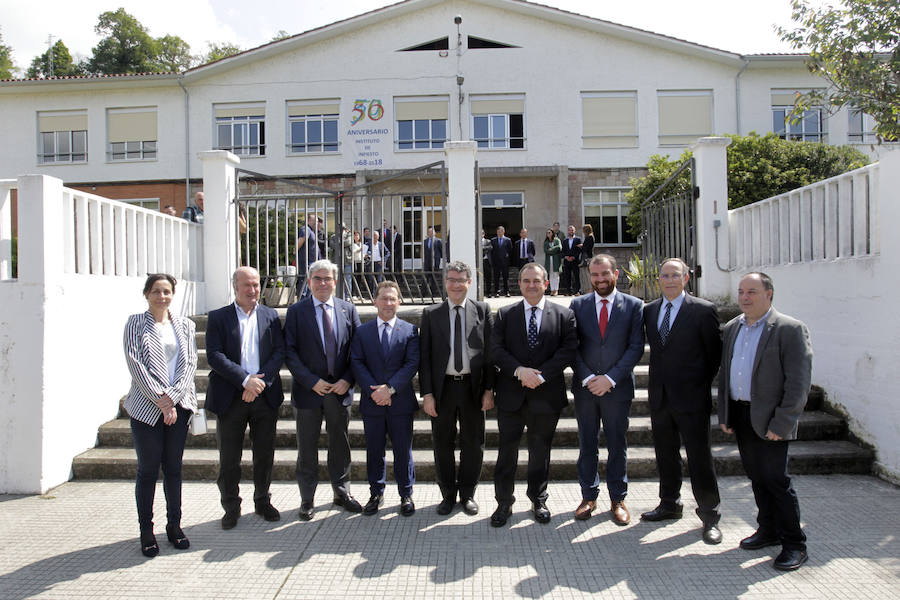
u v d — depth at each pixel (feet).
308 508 13.57
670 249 26.58
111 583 10.64
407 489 13.80
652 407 13.00
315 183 59.16
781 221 19.85
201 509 14.24
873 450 15.61
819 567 10.81
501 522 12.98
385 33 59.06
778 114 57.88
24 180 15.76
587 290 47.37
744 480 15.58
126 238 19.81
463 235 23.11
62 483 16.08
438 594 10.16
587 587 10.33
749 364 11.51
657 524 12.98
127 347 11.87
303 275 24.31
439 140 58.95
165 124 60.34
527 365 13.15
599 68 58.18
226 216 24.11
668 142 58.13
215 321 13.34
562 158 58.18
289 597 10.13
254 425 13.50
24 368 15.53
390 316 14.28
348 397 14.17
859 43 19.85
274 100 59.57
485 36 58.59
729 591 10.08
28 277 15.67
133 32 103.24
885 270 14.94
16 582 10.68
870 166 15.60
